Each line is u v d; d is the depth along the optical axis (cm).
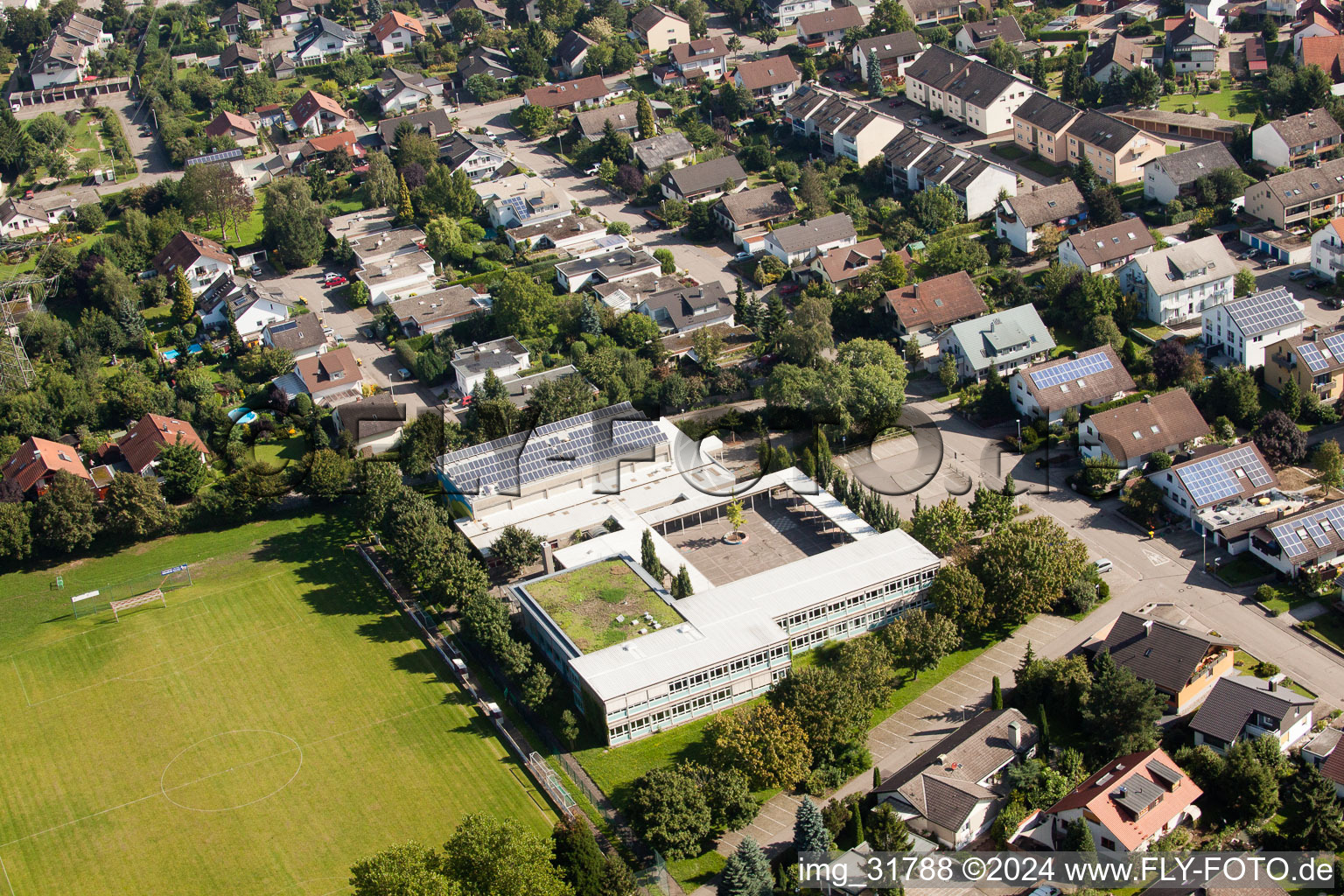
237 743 15950
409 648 17325
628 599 16650
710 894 13038
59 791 15488
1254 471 18025
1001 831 13238
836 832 13225
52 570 19812
